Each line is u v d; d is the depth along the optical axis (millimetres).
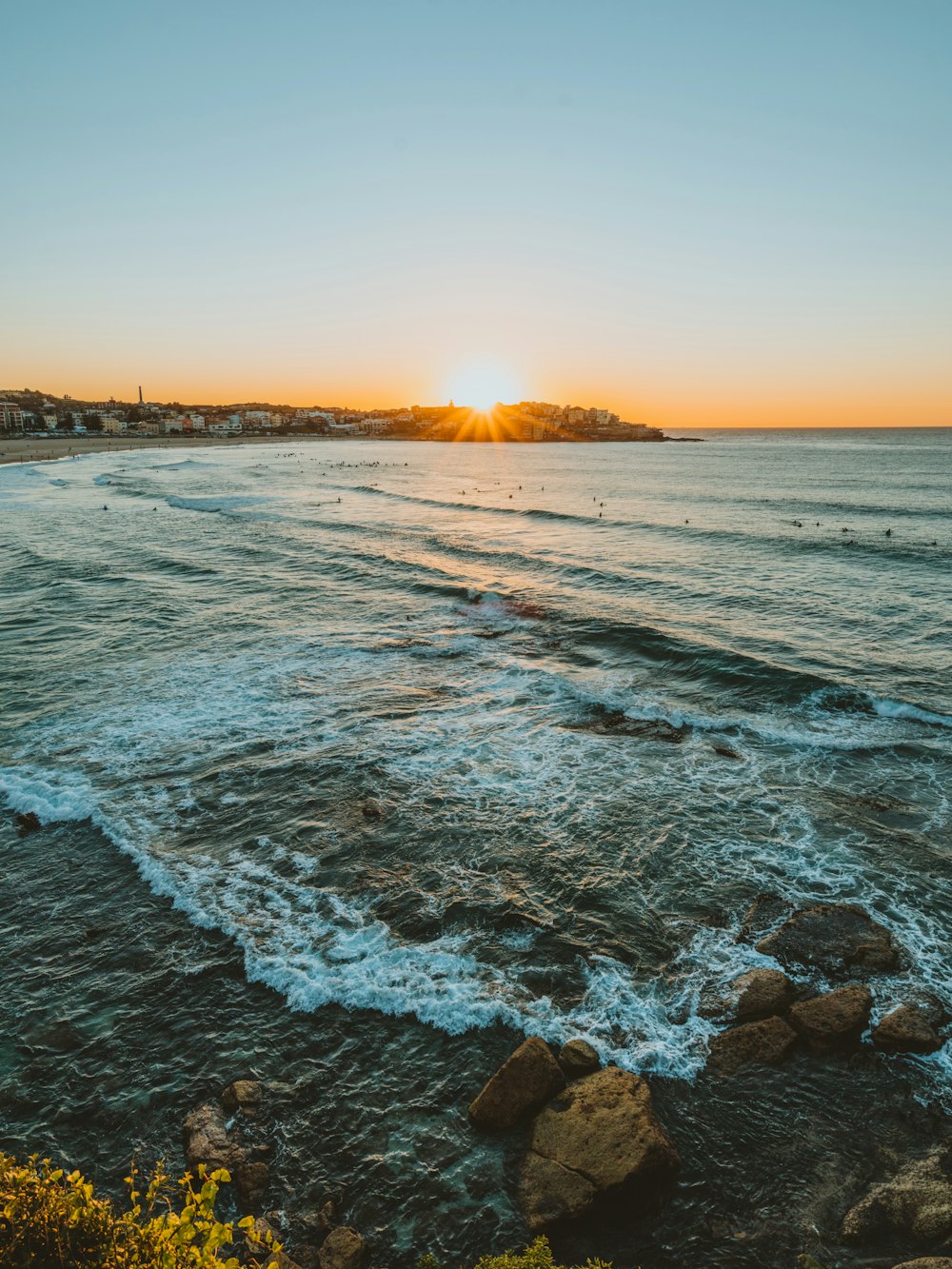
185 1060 8516
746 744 16812
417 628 25594
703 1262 6477
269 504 66125
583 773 15336
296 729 17234
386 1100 8016
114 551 39938
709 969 9906
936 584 32406
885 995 9352
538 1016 9102
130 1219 4742
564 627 25641
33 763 15375
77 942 10375
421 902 11273
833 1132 7648
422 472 110375
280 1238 6594
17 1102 7945
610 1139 7211
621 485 86812
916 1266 6148
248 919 10828
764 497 70562
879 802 14227
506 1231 6672
